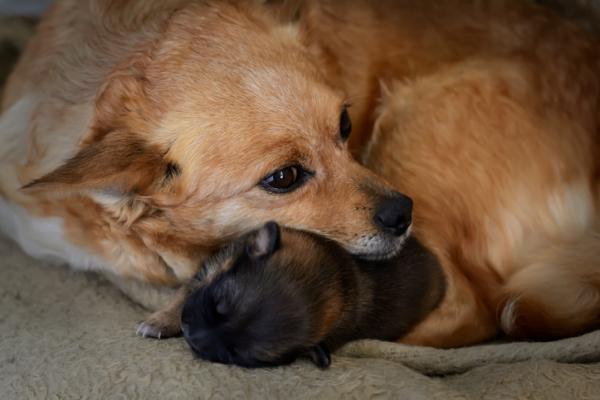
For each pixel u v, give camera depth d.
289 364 0.63
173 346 0.65
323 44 0.75
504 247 0.72
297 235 0.66
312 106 0.66
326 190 0.67
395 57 0.77
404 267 0.69
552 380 0.62
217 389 0.61
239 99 0.65
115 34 0.69
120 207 0.67
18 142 0.72
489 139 0.72
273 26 0.69
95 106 0.66
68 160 0.64
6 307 0.70
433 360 0.66
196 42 0.66
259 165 0.65
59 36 0.72
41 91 0.71
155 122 0.65
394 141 0.75
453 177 0.73
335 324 0.65
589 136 0.72
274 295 0.63
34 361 0.65
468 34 0.77
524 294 0.69
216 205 0.66
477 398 0.61
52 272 0.74
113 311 0.70
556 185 0.71
